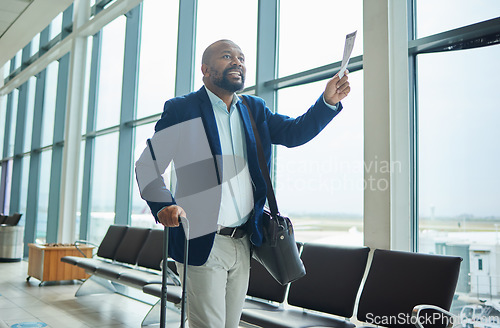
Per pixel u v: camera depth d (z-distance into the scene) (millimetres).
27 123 11469
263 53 4707
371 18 3576
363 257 3037
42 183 10234
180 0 6023
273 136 1912
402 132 3406
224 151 1732
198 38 5980
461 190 3170
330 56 4203
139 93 7039
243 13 5156
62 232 7957
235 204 1706
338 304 3006
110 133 7613
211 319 1683
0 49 10367
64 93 9578
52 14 8172
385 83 3438
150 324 4414
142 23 7156
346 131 3943
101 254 5949
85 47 8312
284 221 1738
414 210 3408
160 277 4582
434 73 3369
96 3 8320
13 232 9539
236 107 1833
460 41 3229
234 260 1722
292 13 4633
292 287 3301
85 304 5402
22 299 5656
